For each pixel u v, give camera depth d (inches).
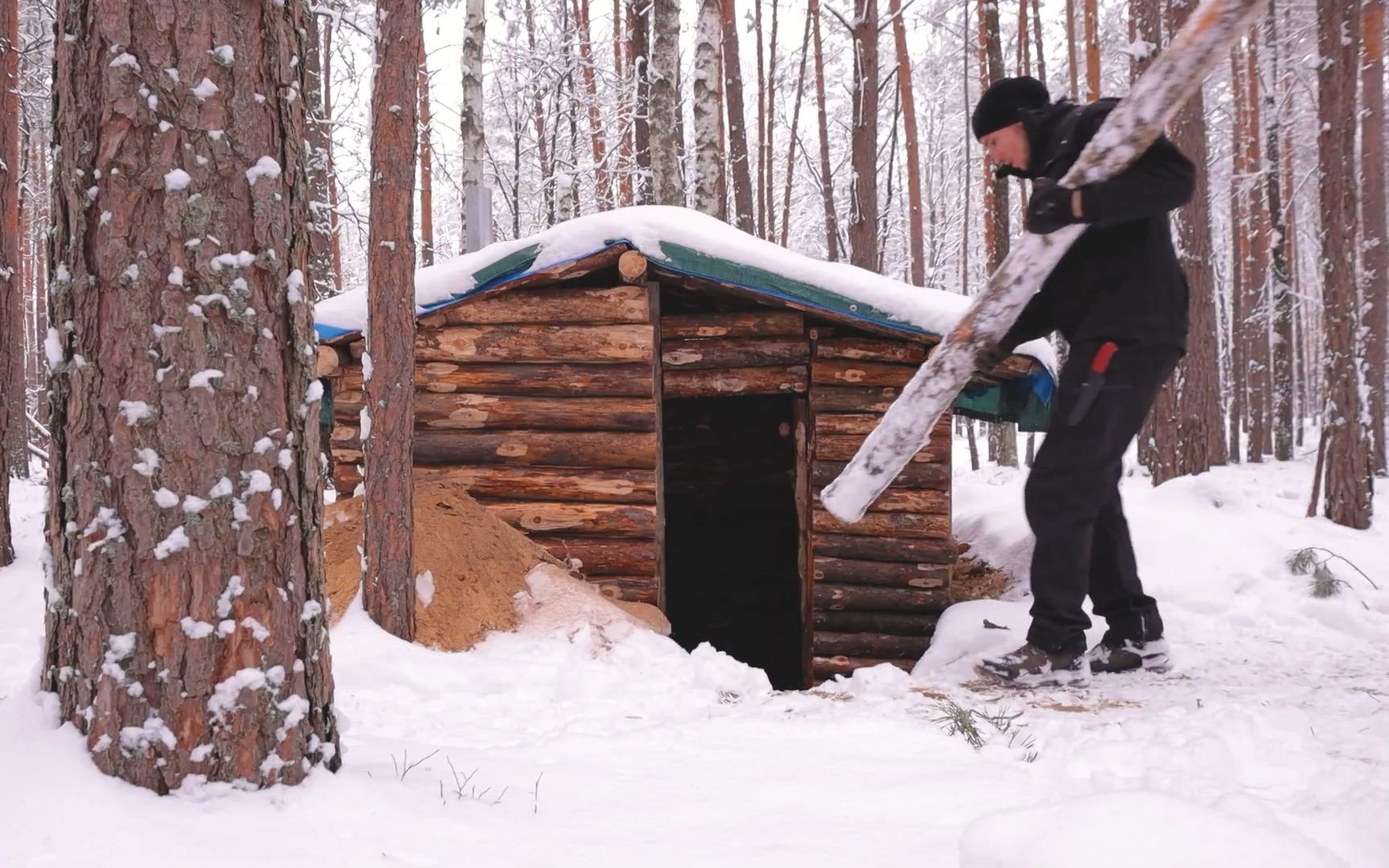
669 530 402.6
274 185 86.7
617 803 93.0
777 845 80.3
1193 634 231.3
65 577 83.7
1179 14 433.7
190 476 82.3
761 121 849.5
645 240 243.1
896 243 1396.4
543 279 244.8
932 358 133.3
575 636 196.7
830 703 156.6
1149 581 269.9
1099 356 159.0
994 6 530.0
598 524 239.3
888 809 91.2
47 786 76.0
